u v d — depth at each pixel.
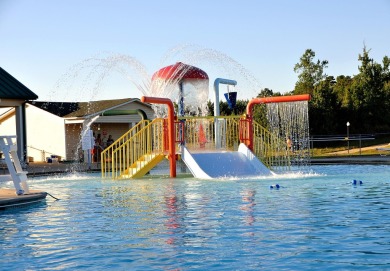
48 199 13.23
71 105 38.62
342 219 9.03
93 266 6.25
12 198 11.55
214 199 12.26
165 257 6.61
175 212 10.36
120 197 13.36
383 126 45.06
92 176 22.48
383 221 8.76
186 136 22.59
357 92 44.72
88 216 10.16
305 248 6.88
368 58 45.78
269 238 7.56
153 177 19.69
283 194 12.97
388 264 6.02
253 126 20.88
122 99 38.66
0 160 25.75
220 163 19.42
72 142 36.12
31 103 37.47
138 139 20.45
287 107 26.45
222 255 6.62
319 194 12.84
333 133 43.47
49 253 6.96
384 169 21.88
